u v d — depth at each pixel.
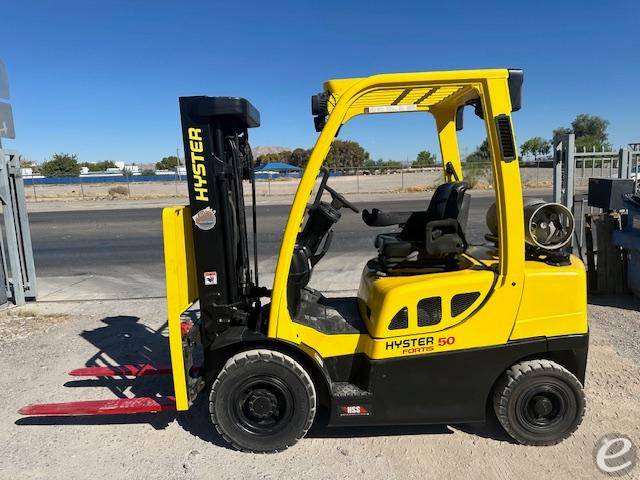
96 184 44.16
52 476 3.08
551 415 3.22
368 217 3.67
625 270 6.52
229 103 3.09
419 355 3.09
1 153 6.65
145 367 4.12
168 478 3.03
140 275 8.91
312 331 3.26
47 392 4.25
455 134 3.96
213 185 3.23
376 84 2.94
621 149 7.25
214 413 3.19
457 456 3.18
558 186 7.06
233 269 3.38
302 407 3.15
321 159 3.00
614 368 4.33
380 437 3.41
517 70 2.93
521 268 3.06
